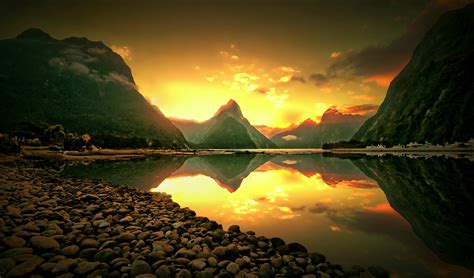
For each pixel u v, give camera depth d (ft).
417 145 384.06
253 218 39.29
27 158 147.13
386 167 118.42
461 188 60.90
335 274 21.77
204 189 68.44
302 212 42.65
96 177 89.35
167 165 156.66
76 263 21.85
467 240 28.91
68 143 238.89
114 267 21.57
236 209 45.32
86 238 27.12
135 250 24.95
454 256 24.93
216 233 29.01
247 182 81.71
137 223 33.47
